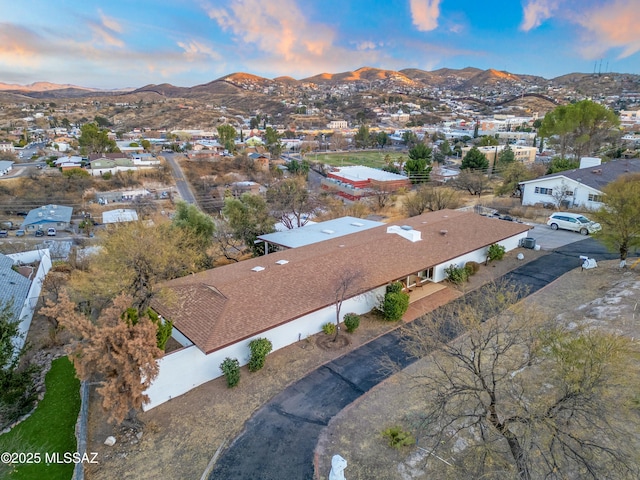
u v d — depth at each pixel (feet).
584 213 136.36
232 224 113.39
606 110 192.44
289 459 41.06
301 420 46.62
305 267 72.13
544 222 133.80
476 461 38.75
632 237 82.07
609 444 38.55
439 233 95.81
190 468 40.29
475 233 98.84
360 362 58.03
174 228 89.76
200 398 50.78
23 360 64.03
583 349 36.42
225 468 40.04
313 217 156.87
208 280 67.56
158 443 43.70
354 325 65.67
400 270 76.69
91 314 68.33
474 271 89.10
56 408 53.52
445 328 65.26
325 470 39.58
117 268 57.72
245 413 47.96
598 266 89.76
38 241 157.58
